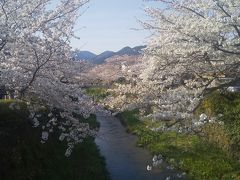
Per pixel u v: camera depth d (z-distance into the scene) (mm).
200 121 10289
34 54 10797
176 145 20094
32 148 12594
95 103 13273
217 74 11945
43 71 11375
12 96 13672
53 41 10664
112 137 25875
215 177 14852
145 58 14195
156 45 11836
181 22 10750
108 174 17141
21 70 10641
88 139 22141
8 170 10836
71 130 12852
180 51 10828
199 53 10797
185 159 17547
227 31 10516
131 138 25125
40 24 10539
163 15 11742
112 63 27422
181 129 10773
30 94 12141
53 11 11023
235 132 16344
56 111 14359
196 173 15727
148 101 12633
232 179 14188
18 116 12039
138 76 13750
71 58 12742
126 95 14047
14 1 10445
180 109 10867
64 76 12852
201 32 10016
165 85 12531
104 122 32844
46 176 12562
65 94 12172
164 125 10984
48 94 11750
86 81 15031
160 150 20266
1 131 11219
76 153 17688
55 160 14227
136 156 20281
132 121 29656
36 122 11875
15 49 10477
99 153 20625
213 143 17734
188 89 11594
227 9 10531
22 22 10430
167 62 11633
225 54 10695
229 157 16062
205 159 16703
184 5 11180
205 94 11352
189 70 12008
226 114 17266
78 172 15188
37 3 10828
